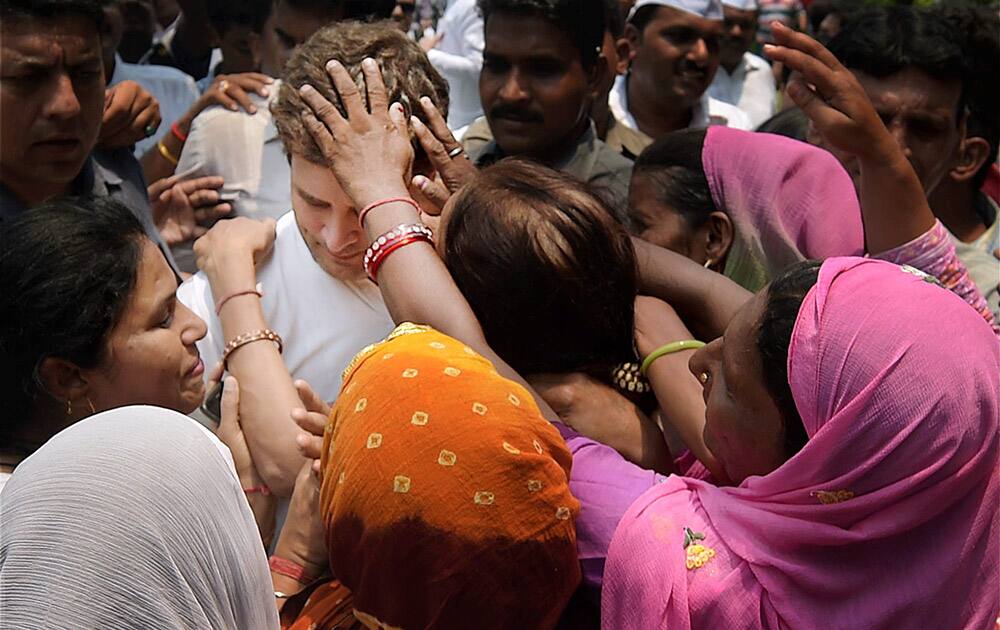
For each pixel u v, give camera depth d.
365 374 1.47
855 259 1.46
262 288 2.15
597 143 3.17
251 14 3.79
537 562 1.39
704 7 4.12
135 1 4.43
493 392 1.41
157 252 1.81
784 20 6.16
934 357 1.35
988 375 1.38
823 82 2.04
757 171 2.18
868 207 2.14
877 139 2.05
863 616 1.40
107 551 1.21
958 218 3.04
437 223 1.85
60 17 2.30
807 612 1.41
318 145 1.79
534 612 1.42
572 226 1.61
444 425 1.38
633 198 2.29
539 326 1.63
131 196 2.80
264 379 1.96
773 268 2.20
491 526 1.36
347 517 1.41
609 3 3.51
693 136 2.27
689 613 1.42
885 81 2.64
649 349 1.75
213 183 3.10
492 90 3.05
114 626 1.20
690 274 1.92
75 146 2.42
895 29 2.64
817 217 2.17
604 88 3.54
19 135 2.35
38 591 1.19
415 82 1.96
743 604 1.41
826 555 1.42
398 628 1.43
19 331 1.68
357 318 2.13
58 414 1.74
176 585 1.24
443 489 1.36
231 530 1.33
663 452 1.71
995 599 1.44
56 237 1.70
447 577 1.37
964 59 2.64
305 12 3.42
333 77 1.81
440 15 4.96
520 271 1.59
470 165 1.92
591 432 1.67
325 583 1.71
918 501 1.37
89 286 1.69
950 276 2.13
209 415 2.05
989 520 1.42
